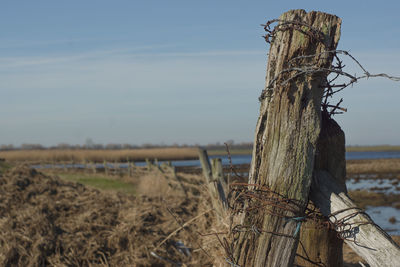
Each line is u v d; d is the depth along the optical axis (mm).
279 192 2207
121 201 7156
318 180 2367
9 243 4945
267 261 2225
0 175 7656
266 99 2348
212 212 5520
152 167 16828
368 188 22812
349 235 2115
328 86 2215
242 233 2342
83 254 5074
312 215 2279
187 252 5258
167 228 6023
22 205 6344
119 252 5238
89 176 19281
